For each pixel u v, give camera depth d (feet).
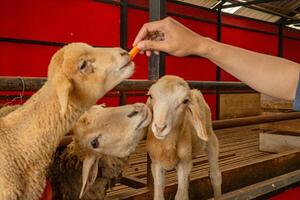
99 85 4.42
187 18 28.35
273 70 4.44
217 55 4.66
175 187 7.63
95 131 5.13
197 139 5.97
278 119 11.14
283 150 17.29
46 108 4.31
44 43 19.89
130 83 6.80
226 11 32.53
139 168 13.89
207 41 4.75
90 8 21.88
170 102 4.87
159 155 5.43
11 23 18.56
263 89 4.53
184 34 4.74
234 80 32.48
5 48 18.49
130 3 24.25
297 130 17.10
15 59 18.90
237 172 9.46
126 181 9.33
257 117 10.12
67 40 20.94
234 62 4.61
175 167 5.69
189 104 5.16
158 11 7.64
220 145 19.40
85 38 21.85
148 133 5.57
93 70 4.37
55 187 5.75
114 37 23.39
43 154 4.38
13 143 4.23
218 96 29.96
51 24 20.15
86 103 4.49
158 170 5.56
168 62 26.91
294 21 37.27
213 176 6.93
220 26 31.01
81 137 5.16
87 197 5.86
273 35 37.40
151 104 5.33
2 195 4.05
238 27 33.01
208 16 30.12
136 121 5.21
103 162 5.87
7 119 4.39
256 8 33.06
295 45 41.45
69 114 4.40
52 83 4.24
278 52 38.32
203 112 6.23
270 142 17.71
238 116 31.89
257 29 35.29
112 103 22.66
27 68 19.42
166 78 5.11
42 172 4.44
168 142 5.29
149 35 5.07
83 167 5.15
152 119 5.32
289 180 8.82
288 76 4.37
